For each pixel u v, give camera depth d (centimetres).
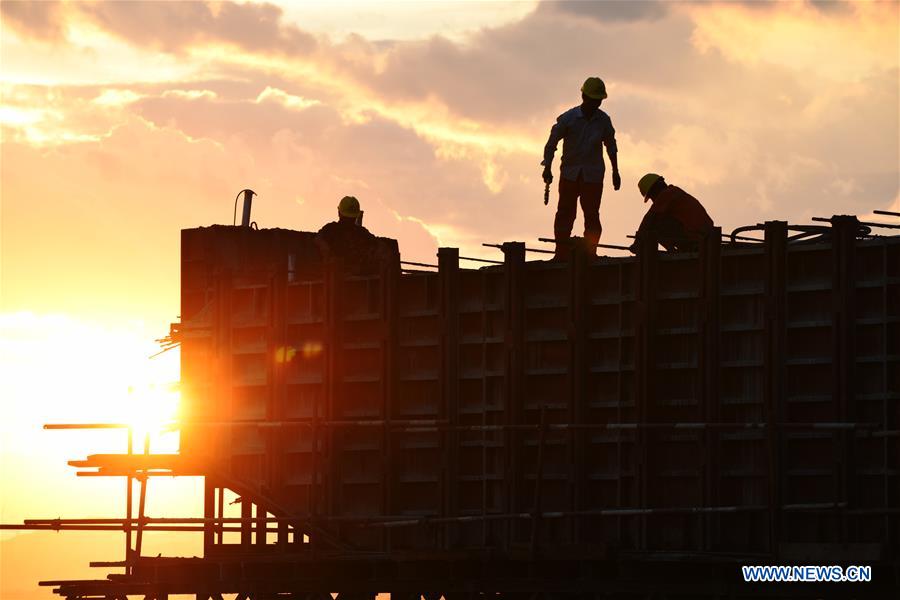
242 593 10206
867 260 8694
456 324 9712
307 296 10362
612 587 9088
